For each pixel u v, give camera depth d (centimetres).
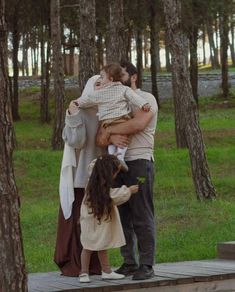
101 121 662
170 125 3027
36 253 1029
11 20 3278
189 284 647
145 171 649
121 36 1642
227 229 1122
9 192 471
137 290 621
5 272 467
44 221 1310
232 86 4344
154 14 3105
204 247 994
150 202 657
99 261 679
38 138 2861
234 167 1964
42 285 634
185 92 1446
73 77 4666
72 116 666
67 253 698
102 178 631
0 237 468
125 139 644
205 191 1426
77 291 597
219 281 663
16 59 3441
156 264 803
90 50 1748
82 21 1755
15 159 2052
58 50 2377
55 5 2400
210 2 3003
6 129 474
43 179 1898
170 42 1458
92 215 639
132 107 656
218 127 2838
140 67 3553
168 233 1127
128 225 675
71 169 683
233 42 6400
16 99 3488
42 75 3397
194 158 1433
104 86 654
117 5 1639
